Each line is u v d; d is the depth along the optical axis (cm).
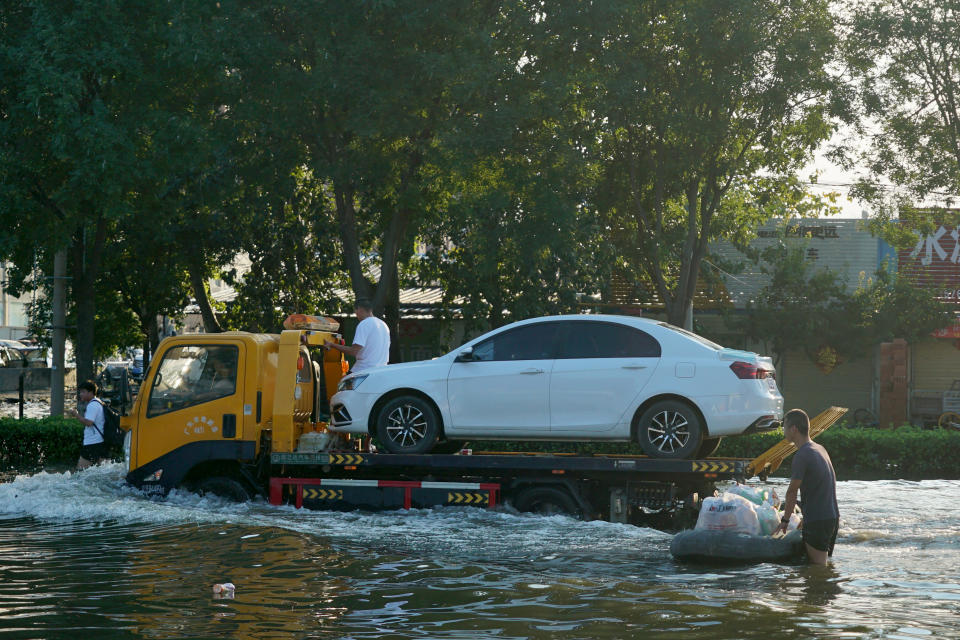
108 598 729
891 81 2383
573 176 2084
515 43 2033
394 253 2188
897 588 783
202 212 2506
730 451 1948
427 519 1116
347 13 1853
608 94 2123
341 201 2141
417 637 624
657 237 2367
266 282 2788
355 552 923
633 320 1119
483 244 2288
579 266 2692
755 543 895
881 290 3023
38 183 2077
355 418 1175
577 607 710
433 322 3138
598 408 1098
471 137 1862
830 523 888
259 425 1195
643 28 2178
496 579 809
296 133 2033
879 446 2009
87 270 2319
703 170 2309
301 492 1177
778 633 636
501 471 1141
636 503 1110
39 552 911
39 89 1830
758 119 2205
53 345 2353
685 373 1077
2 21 2028
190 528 1028
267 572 828
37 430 2045
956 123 2434
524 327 1143
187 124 1942
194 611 690
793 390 3209
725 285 3225
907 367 3036
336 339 1315
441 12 1862
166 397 1212
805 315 3009
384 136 1973
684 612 694
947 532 1099
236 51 1852
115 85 1986
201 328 3969
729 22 2147
